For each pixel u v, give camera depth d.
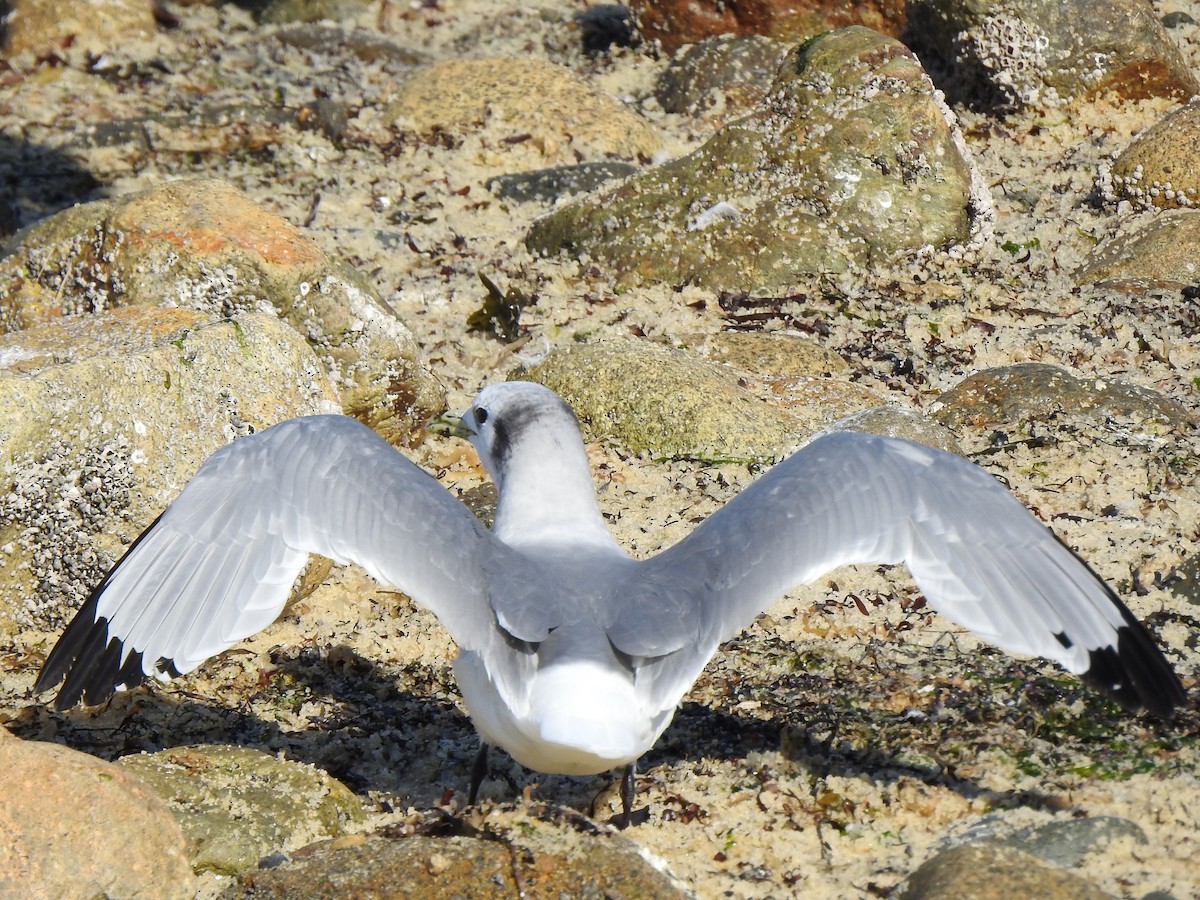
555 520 8.24
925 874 7.18
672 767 8.84
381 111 19.97
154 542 7.77
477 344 14.85
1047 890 6.87
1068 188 17.27
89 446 10.42
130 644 7.68
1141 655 7.62
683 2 21.27
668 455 12.39
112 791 7.53
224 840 7.86
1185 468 11.80
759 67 20.14
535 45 22.53
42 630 10.49
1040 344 13.99
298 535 7.57
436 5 23.98
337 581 11.16
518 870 7.06
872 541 7.49
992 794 8.31
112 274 12.97
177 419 10.77
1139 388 12.87
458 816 7.48
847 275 15.42
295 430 7.88
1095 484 11.66
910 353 14.08
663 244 15.72
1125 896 7.22
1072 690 9.27
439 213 17.47
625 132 18.83
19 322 13.20
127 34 22.55
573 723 6.64
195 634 7.54
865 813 8.25
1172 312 14.41
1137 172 16.38
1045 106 18.70
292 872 7.19
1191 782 8.23
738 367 13.75
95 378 10.54
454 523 7.50
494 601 7.17
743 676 9.74
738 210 15.82
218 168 18.86
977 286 15.23
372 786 8.98
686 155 16.62
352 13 23.62
